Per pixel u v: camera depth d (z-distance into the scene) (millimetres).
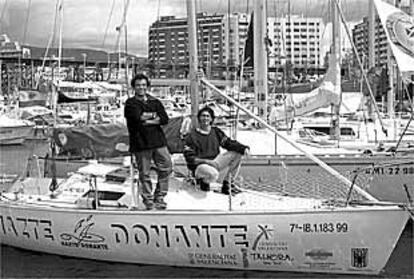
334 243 6176
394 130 11516
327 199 6891
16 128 21672
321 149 10164
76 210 6801
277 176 9570
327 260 6234
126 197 6965
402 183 9250
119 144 7172
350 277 6270
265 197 7008
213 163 6996
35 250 7273
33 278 6492
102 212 6664
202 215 6344
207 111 7043
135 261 6719
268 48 11625
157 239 6500
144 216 6500
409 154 9547
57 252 7105
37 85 26047
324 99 11625
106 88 24344
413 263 6793
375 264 6203
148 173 6652
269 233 6234
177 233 6426
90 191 7145
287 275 6348
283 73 14750
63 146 7281
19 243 7363
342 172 9328
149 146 6551
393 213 6086
